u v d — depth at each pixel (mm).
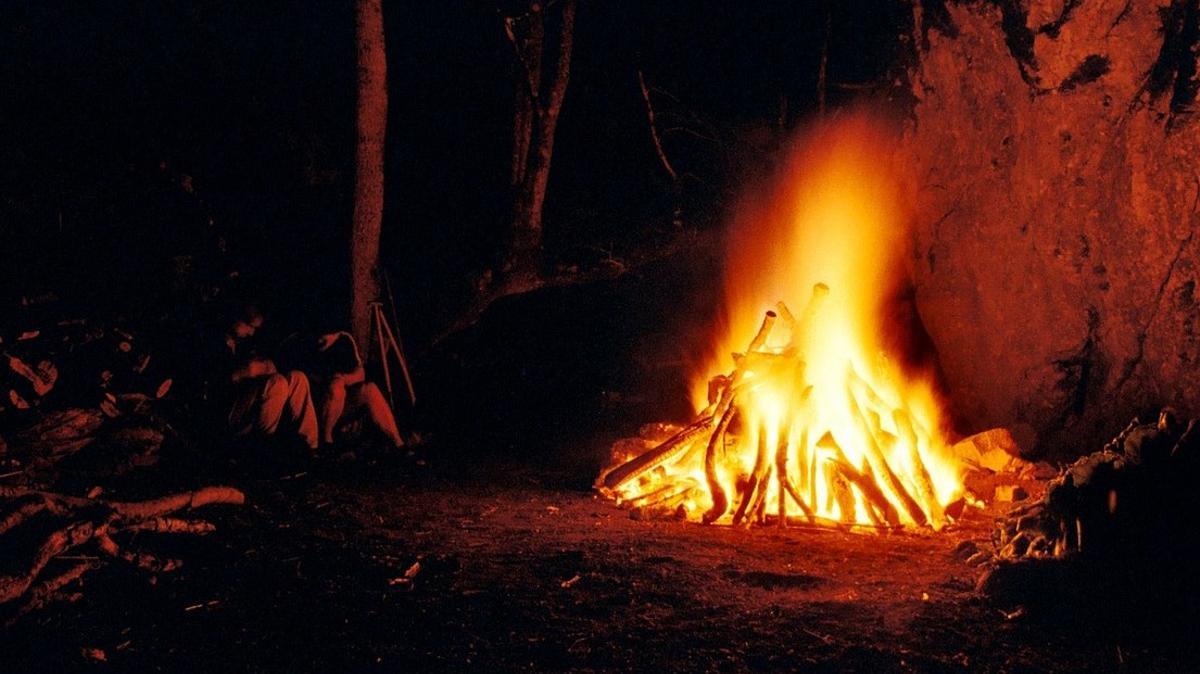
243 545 6355
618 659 4582
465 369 13703
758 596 5543
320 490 8273
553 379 13820
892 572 6094
